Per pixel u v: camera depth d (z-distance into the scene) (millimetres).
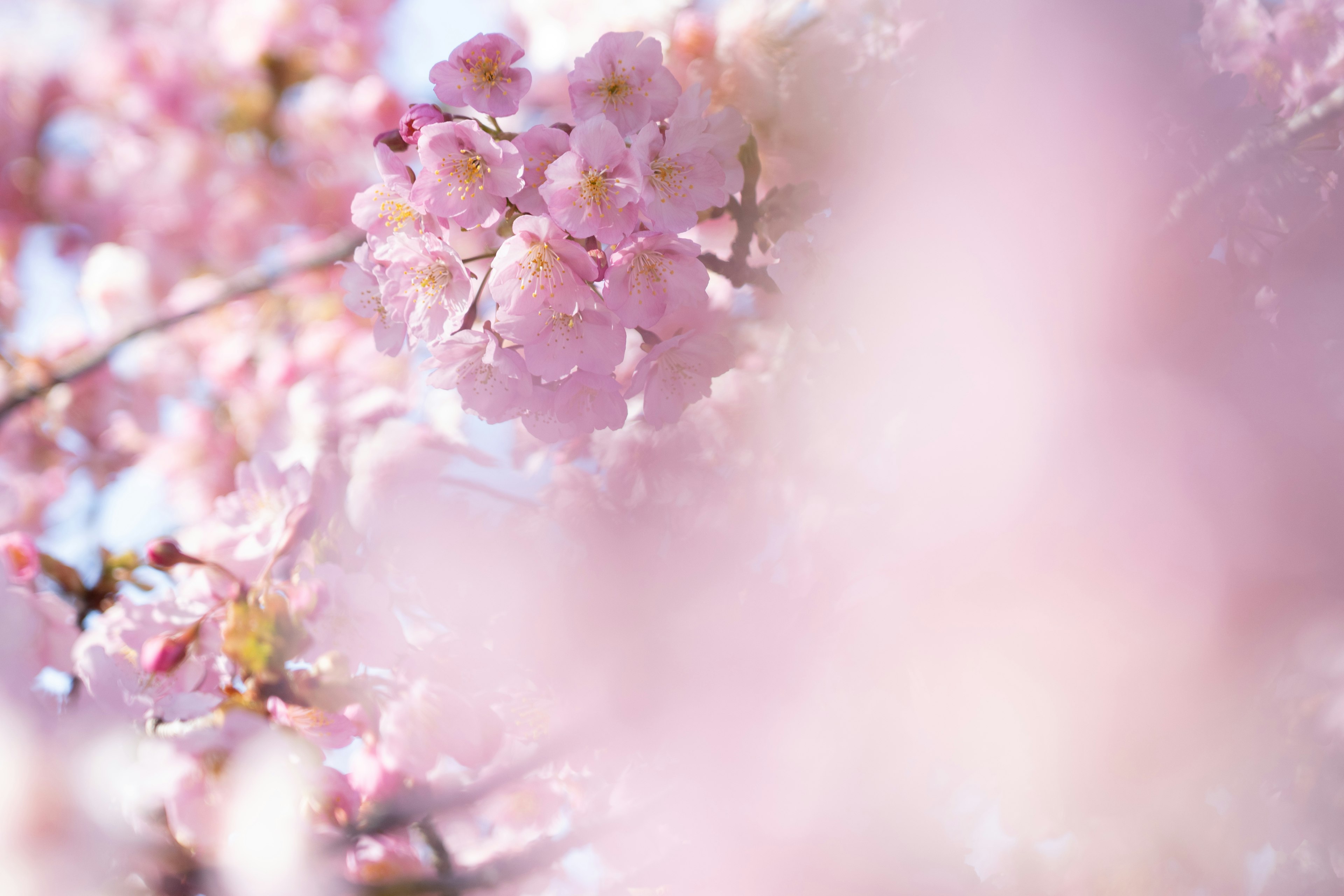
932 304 1245
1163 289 1233
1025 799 1267
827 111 1268
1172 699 1237
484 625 1283
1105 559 1237
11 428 1591
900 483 1274
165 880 1194
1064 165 1232
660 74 1193
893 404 1272
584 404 1194
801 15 1275
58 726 1202
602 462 1327
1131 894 1266
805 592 1299
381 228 1189
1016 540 1243
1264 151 1221
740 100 1280
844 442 1290
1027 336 1239
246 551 1262
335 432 1391
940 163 1244
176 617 1236
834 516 1300
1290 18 1276
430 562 1288
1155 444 1233
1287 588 1228
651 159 1191
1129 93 1229
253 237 1909
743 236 1257
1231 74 1233
